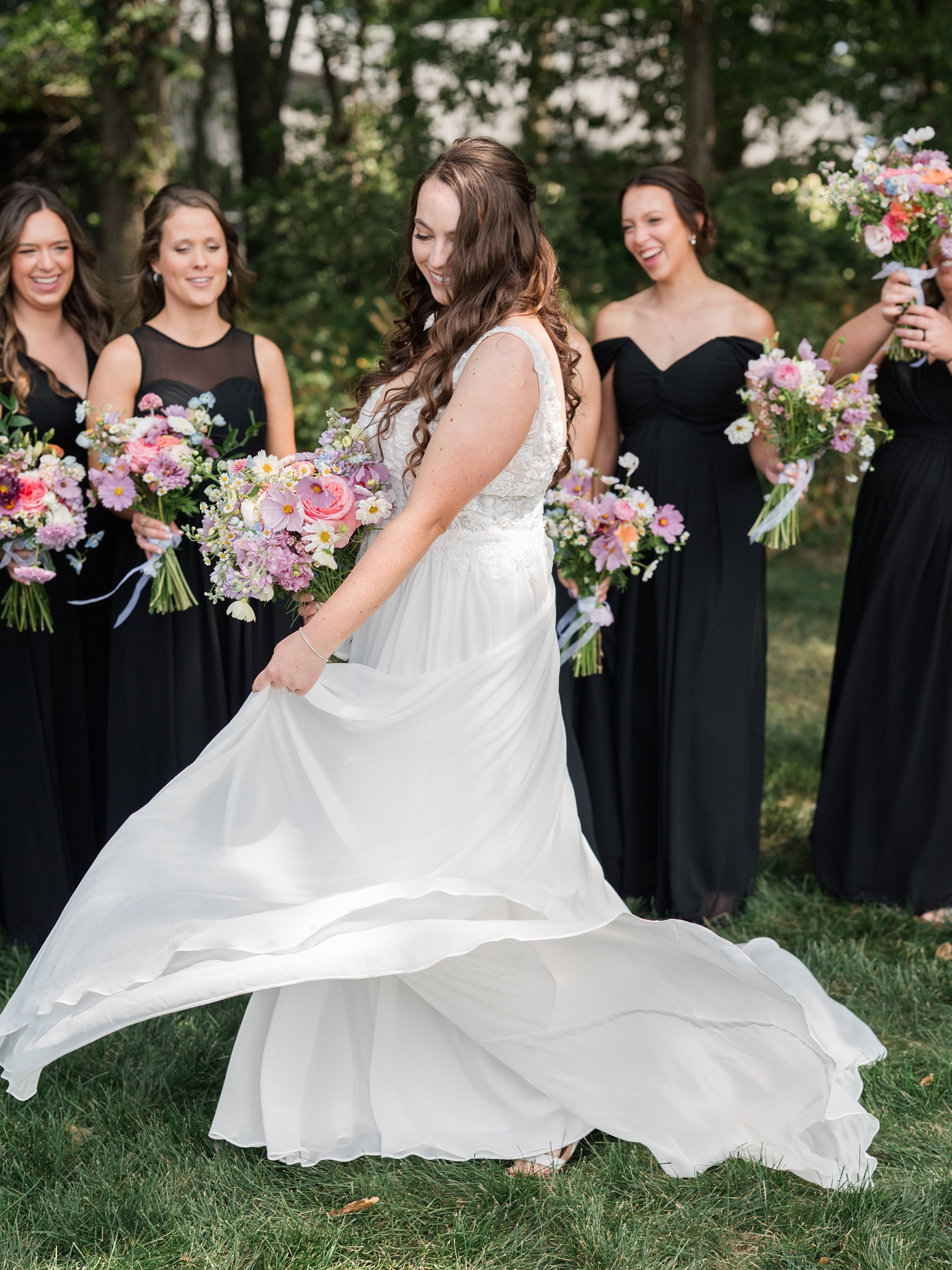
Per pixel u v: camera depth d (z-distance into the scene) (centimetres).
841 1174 230
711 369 345
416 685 226
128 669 332
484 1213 224
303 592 242
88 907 217
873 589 357
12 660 333
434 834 224
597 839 364
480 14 1122
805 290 1029
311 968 206
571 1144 241
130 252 976
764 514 337
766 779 461
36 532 304
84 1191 230
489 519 228
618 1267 211
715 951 227
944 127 1053
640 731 359
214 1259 212
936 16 1065
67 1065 274
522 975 228
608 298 1055
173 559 316
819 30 1144
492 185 215
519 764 232
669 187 349
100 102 1027
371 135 1225
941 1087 262
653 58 1160
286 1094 236
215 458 315
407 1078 243
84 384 351
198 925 206
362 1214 224
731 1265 213
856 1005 301
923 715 349
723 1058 241
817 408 319
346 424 238
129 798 334
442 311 230
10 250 332
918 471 349
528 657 233
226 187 1328
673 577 349
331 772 227
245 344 346
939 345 328
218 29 1307
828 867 372
